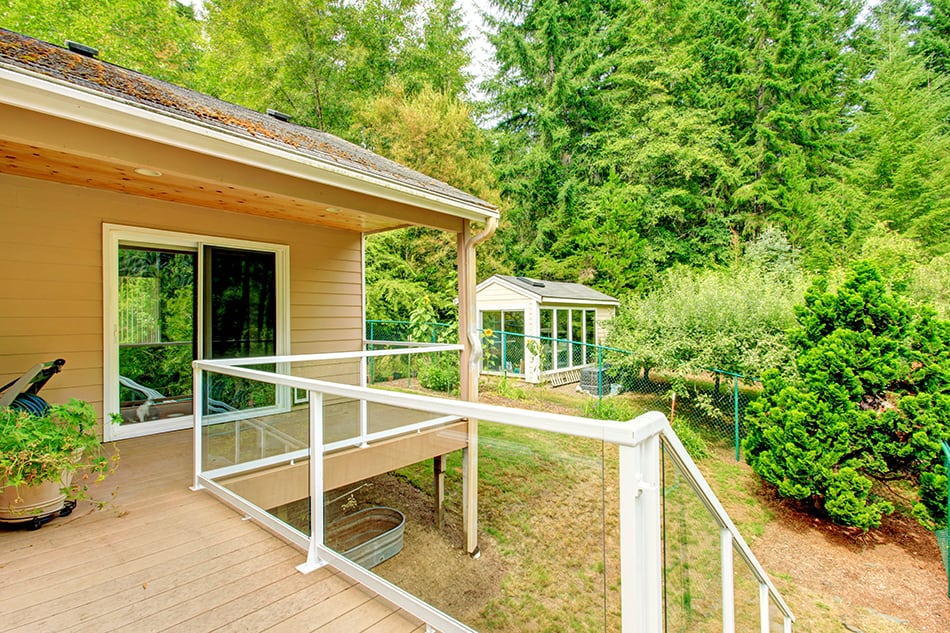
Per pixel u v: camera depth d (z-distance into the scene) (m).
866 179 16.89
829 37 19.42
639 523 1.32
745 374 8.85
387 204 4.16
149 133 2.57
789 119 17.80
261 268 5.40
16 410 2.78
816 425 6.18
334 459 3.31
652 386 11.07
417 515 2.47
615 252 17.34
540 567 1.62
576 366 13.65
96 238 4.24
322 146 4.23
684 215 18.38
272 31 15.53
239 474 3.02
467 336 4.89
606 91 19.80
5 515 2.58
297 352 5.71
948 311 9.83
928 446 5.49
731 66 18.77
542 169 18.91
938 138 16.41
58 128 2.37
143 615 1.90
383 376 5.93
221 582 2.16
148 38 14.48
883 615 4.66
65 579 2.15
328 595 2.08
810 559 5.54
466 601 1.81
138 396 4.65
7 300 3.84
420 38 17.72
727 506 6.60
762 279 10.70
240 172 3.11
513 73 20.55
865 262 6.39
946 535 5.27
